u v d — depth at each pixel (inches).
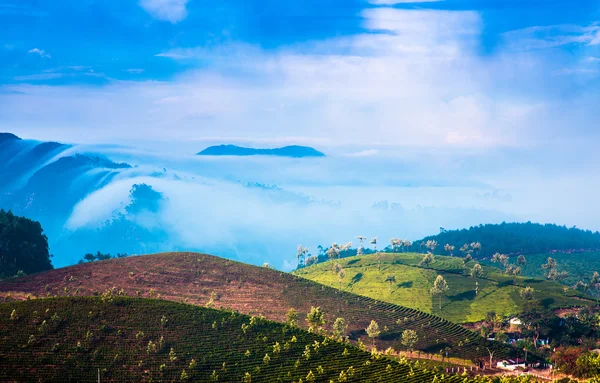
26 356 4904.0
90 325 5674.2
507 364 7381.9
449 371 7012.8
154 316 6146.7
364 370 5851.4
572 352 7199.8
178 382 4997.5
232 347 5846.5
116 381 4815.5
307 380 5408.5
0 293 7632.9
